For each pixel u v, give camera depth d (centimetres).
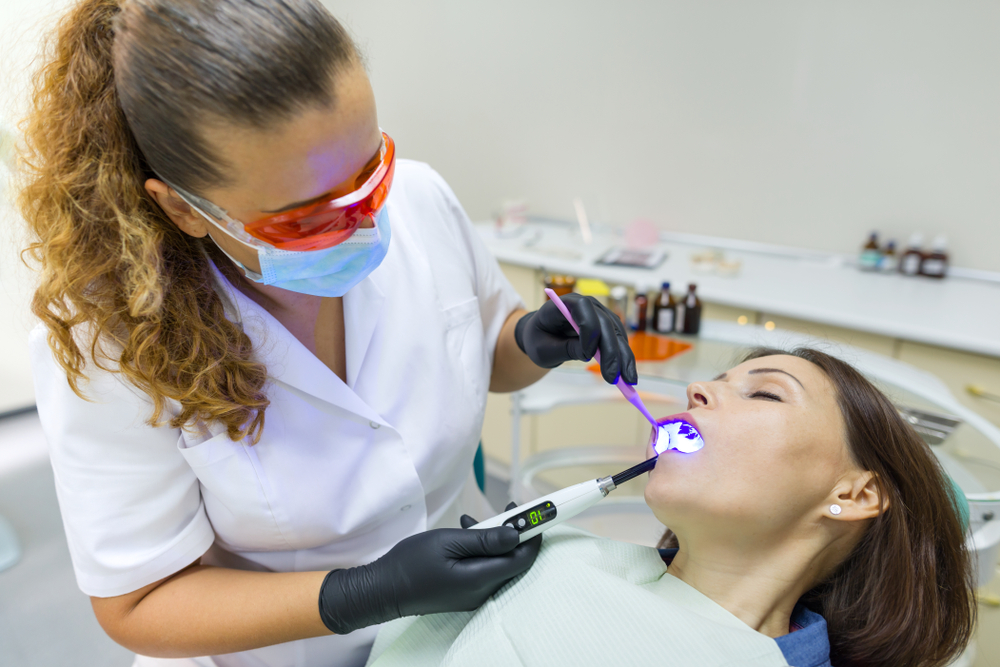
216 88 51
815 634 80
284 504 81
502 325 113
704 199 263
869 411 85
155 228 64
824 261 239
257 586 77
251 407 74
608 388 168
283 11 53
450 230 100
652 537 158
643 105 267
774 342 170
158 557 75
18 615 195
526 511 81
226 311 74
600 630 74
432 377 91
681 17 246
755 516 81
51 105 62
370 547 93
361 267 71
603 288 198
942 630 86
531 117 305
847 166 226
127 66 54
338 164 58
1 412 301
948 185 210
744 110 242
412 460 90
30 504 248
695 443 85
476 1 304
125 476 73
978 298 198
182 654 77
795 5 220
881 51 209
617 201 290
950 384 175
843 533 85
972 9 190
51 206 63
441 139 350
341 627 75
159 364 66
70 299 64
